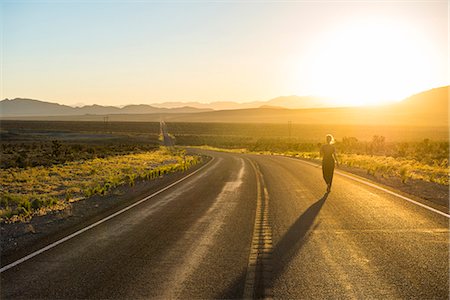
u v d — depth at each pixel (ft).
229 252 25.11
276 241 27.50
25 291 19.69
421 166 87.61
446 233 28.60
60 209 43.42
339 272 21.02
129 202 46.70
